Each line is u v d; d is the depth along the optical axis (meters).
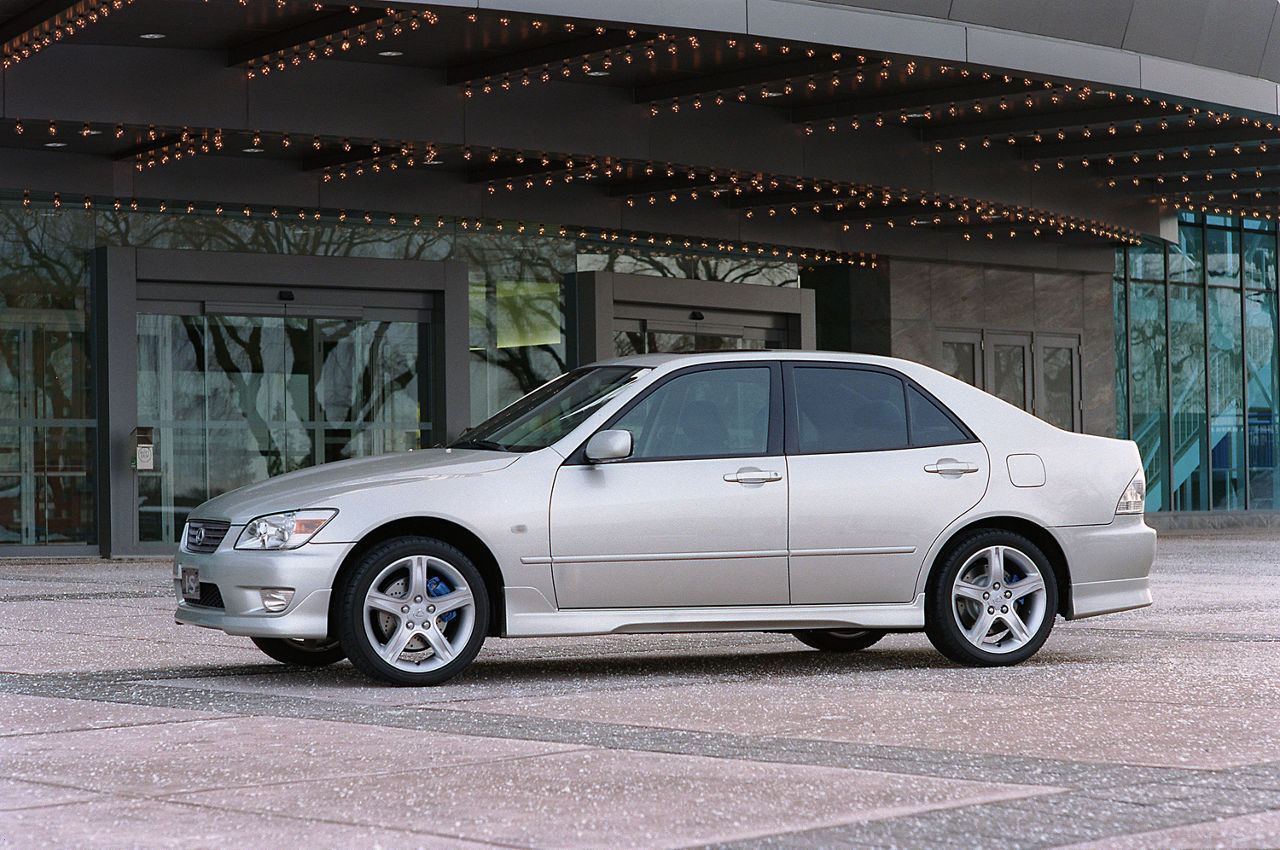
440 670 8.53
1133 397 36.31
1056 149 27.12
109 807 5.23
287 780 5.68
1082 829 4.82
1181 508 37.16
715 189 26.00
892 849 4.57
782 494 9.10
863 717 7.22
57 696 8.09
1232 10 22.33
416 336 25.72
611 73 21.86
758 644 11.13
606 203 26.69
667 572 8.89
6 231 22.58
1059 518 9.62
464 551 8.75
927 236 31.17
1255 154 27.20
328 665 9.62
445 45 20.23
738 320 29.06
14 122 20.09
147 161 22.66
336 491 8.54
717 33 18.05
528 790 5.47
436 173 25.14
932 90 22.86
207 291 23.88
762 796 5.34
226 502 8.86
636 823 4.93
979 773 5.77
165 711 7.50
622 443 8.71
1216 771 5.80
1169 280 37.00
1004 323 32.84
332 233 24.80
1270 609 13.36
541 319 26.59
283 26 19.06
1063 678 8.75
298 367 24.66
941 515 9.38
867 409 9.47
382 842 4.70
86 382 23.14
